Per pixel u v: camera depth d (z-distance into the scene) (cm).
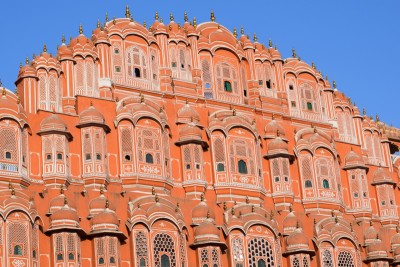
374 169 7919
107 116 6700
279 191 7162
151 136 6750
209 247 6344
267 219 6694
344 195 7625
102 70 6912
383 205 7794
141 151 6662
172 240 6244
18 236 5734
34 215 5853
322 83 7988
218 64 7438
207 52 7412
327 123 7806
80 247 5988
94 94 6775
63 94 6731
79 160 6475
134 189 6525
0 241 5659
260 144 7281
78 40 6919
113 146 6638
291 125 7588
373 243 7238
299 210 7262
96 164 6450
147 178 6588
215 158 6975
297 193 7319
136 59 7081
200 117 7125
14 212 5756
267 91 7606
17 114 6269
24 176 6172
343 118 8000
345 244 7050
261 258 6556
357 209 7575
